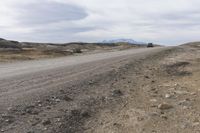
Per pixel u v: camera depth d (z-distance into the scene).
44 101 9.23
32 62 29.39
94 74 15.48
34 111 8.16
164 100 10.10
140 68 19.17
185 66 19.38
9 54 50.78
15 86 11.70
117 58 27.92
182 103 9.55
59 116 7.89
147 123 7.79
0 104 8.67
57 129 7.01
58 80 13.33
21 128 6.89
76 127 7.36
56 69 18.52
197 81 13.32
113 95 10.81
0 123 7.11
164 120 7.98
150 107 9.26
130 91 11.70
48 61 29.83
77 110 8.53
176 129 7.29
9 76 15.38
